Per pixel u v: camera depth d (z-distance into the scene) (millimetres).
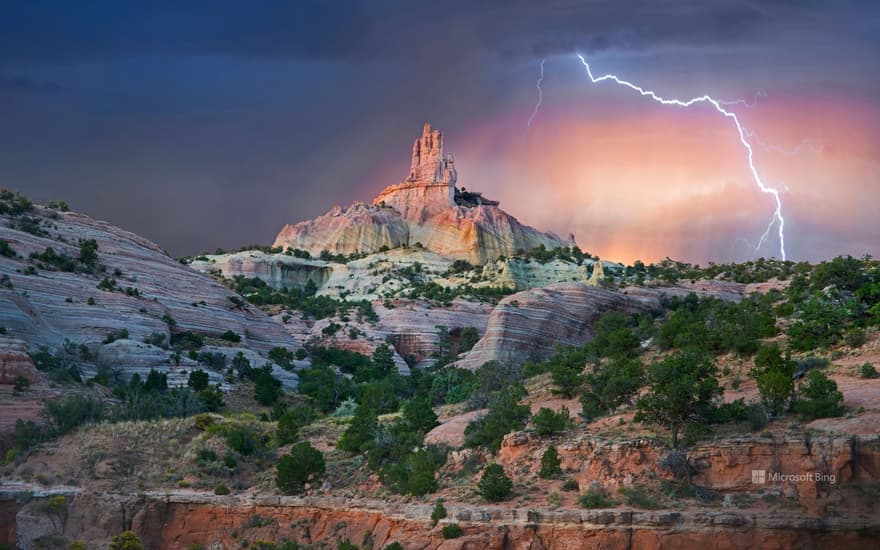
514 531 72312
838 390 82625
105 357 144250
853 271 130125
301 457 91812
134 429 107375
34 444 105625
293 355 184750
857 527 65750
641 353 120312
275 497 89000
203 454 101438
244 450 103250
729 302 163375
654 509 70938
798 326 104188
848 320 104312
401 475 86062
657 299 186625
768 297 139000
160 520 92250
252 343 183625
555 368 118375
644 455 76062
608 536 69500
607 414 89062
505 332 174250
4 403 112875
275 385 148875
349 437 99562
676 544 67938
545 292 185000
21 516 93625
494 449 85875
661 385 80250
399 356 196875
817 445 71000
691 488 72562
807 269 183500
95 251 179000
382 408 134500
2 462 102500
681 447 75812
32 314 145125
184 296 180875
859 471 69625
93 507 93250
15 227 174875
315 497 87562
